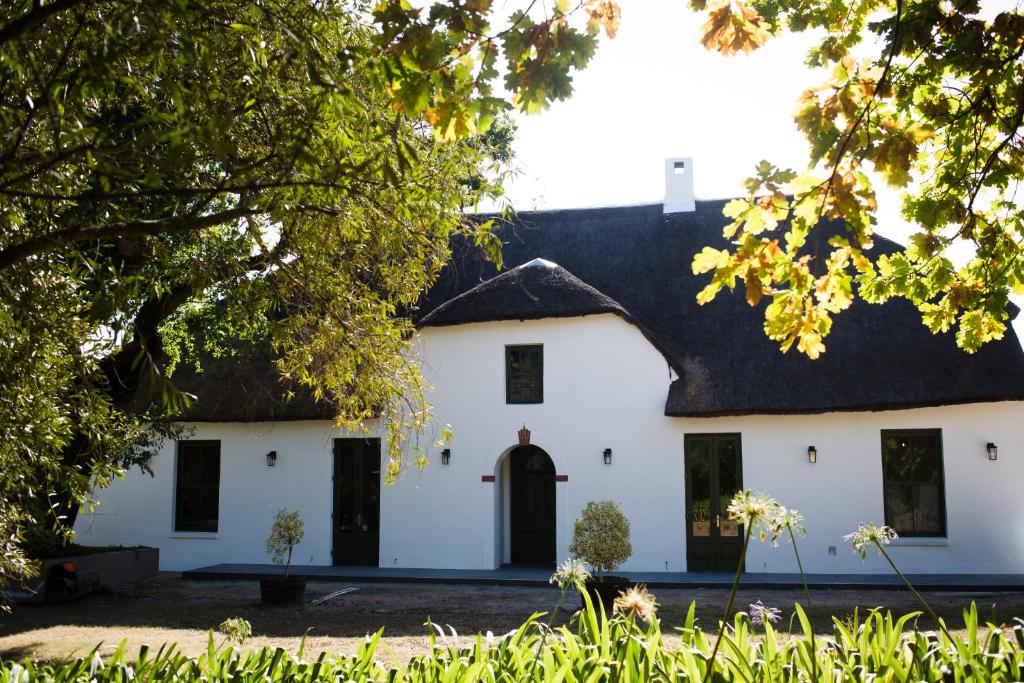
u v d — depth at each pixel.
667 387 18.55
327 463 20.03
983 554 17.22
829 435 17.97
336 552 19.91
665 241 21.73
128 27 4.43
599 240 22.19
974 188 5.31
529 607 14.03
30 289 5.59
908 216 5.47
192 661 4.78
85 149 4.54
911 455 17.86
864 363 17.92
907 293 5.59
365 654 4.89
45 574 15.61
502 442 19.06
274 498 20.17
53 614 14.02
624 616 5.01
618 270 21.36
